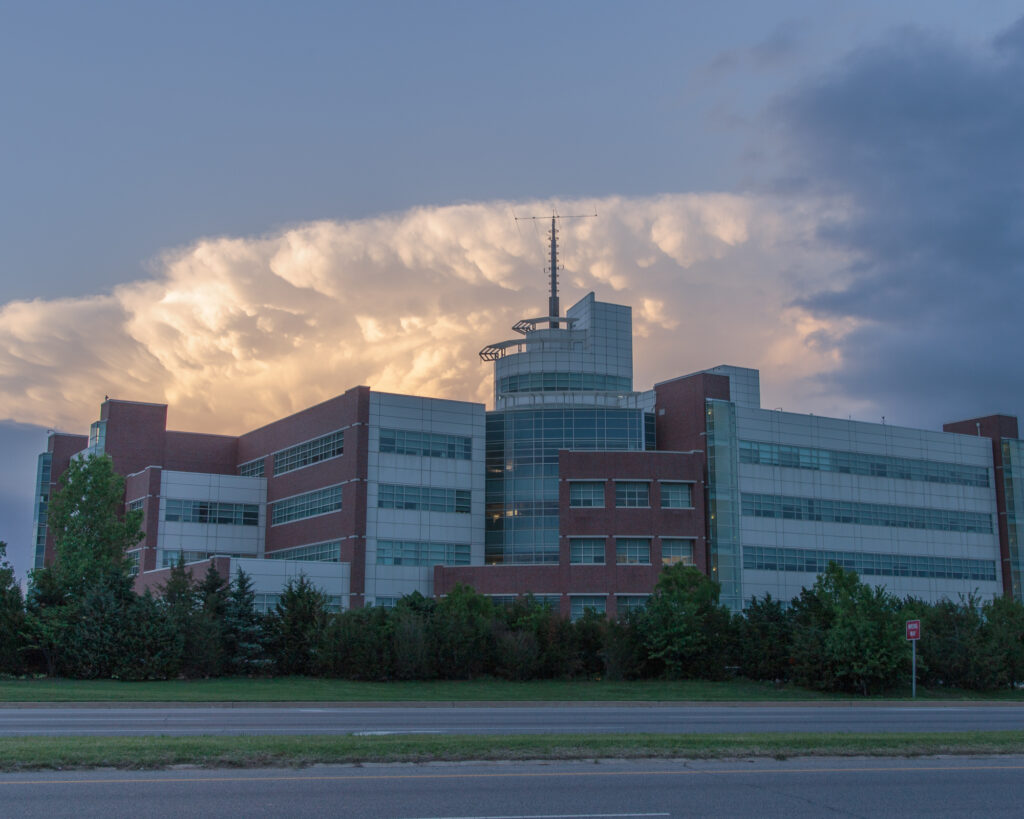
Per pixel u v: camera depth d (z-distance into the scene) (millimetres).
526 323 101562
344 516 78000
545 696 42562
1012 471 98875
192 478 88000
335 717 30609
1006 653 53375
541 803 15055
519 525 82562
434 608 55781
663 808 14867
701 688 48094
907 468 93375
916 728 29250
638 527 77375
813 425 88062
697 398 82562
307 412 85875
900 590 90188
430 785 16422
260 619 53531
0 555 53594
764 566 82750
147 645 47281
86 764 17516
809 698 44438
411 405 80688
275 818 13672
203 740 20578
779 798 15883
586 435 84000
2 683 42062
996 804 15703
